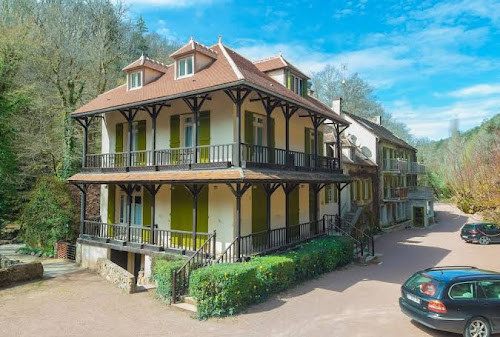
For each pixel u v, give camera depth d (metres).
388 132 42.03
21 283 14.42
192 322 9.61
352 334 8.81
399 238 26.95
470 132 55.44
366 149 31.42
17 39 24.23
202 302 9.94
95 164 19.36
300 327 9.23
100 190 20.81
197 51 15.60
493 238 23.95
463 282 8.44
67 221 20.67
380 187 31.53
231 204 14.30
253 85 12.45
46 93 26.58
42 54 25.98
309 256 14.07
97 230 18.72
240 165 12.62
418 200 35.50
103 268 15.56
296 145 19.23
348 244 17.25
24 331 9.24
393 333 8.87
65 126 25.69
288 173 15.01
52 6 28.00
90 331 9.16
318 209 21.42
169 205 16.23
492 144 17.91
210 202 14.84
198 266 11.96
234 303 10.23
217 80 13.38
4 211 25.58
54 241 20.36
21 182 25.25
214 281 10.07
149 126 17.59
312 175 16.81
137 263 17.58
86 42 29.95
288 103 14.88
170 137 16.50
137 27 45.75
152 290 12.96
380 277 14.59
